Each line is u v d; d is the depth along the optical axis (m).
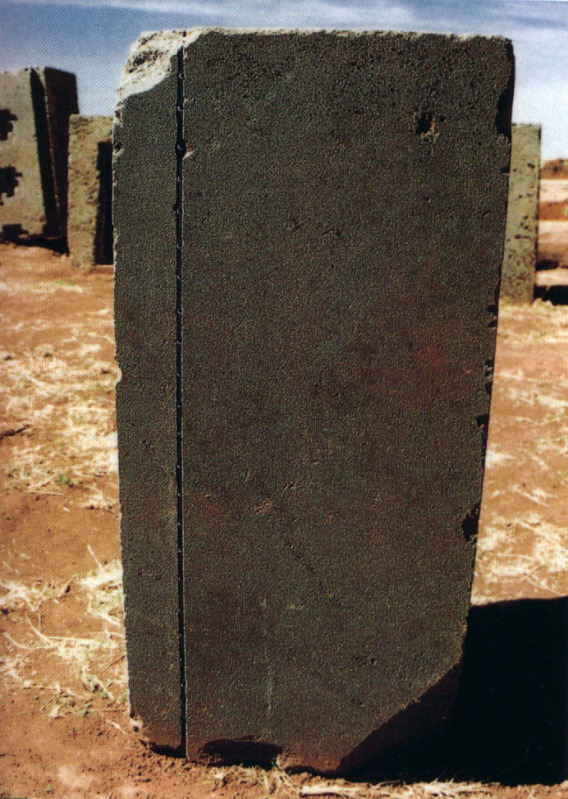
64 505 4.11
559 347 7.20
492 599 3.35
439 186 1.90
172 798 2.33
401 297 1.98
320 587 2.23
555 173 12.75
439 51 1.82
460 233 1.93
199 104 1.89
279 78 1.85
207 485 2.16
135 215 1.98
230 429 2.10
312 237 1.95
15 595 3.36
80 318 7.73
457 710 2.69
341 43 1.82
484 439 2.08
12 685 2.81
